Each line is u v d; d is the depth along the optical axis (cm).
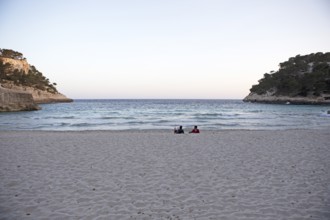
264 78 16800
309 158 1052
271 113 6028
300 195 643
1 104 5431
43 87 13488
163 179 772
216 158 1051
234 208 567
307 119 4131
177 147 1297
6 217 523
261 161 999
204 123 3478
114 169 880
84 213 541
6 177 784
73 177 788
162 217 523
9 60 11675
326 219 514
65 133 2050
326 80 11519
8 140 1512
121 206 577
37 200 610
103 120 3938
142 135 1794
